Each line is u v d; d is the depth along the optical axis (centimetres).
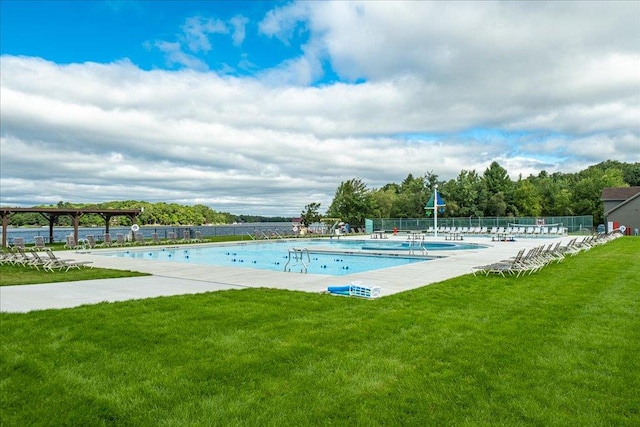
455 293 878
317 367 447
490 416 341
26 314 670
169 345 518
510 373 430
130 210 2914
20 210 2436
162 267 1404
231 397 376
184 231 3058
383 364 455
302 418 337
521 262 1189
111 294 880
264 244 3017
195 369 438
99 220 5469
